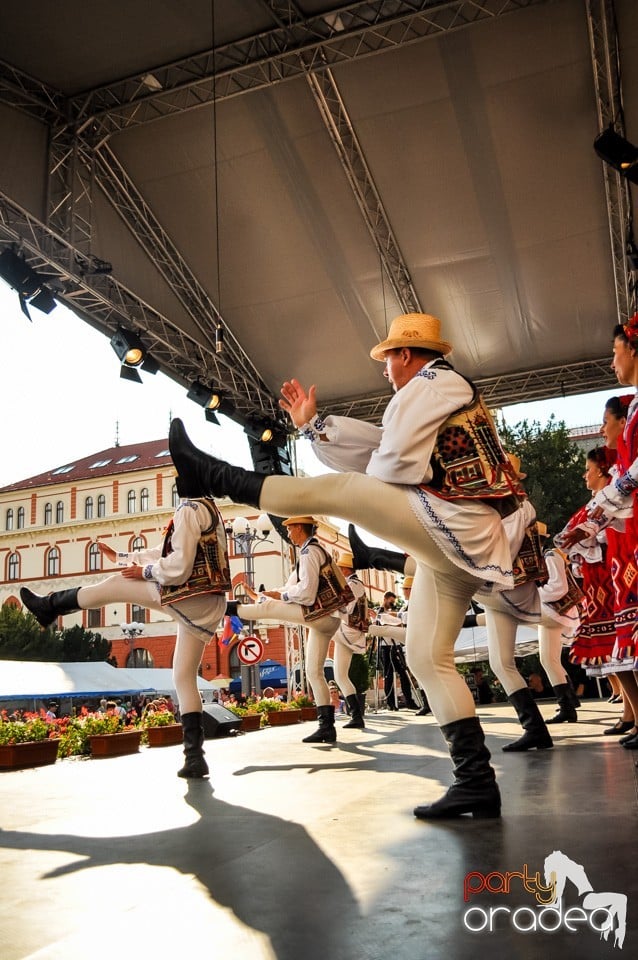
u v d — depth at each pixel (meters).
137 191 8.84
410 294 10.01
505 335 10.72
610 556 3.08
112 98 8.01
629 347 2.70
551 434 16.77
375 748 4.40
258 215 9.10
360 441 2.54
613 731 4.52
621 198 8.41
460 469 2.14
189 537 3.67
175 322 9.98
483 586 2.26
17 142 7.60
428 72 7.65
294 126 8.20
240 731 6.64
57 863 1.60
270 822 2.03
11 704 20.44
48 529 39.28
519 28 7.24
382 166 8.52
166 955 1.02
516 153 8.26
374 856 1.56
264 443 11.45
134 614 37.44
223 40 7.53
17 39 7.13
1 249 7.59
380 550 3.46
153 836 1.88
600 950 0.99
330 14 7.28
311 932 1.10
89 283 8.38
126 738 5.05
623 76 7.57
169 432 2.48
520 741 3.84
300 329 10.52
